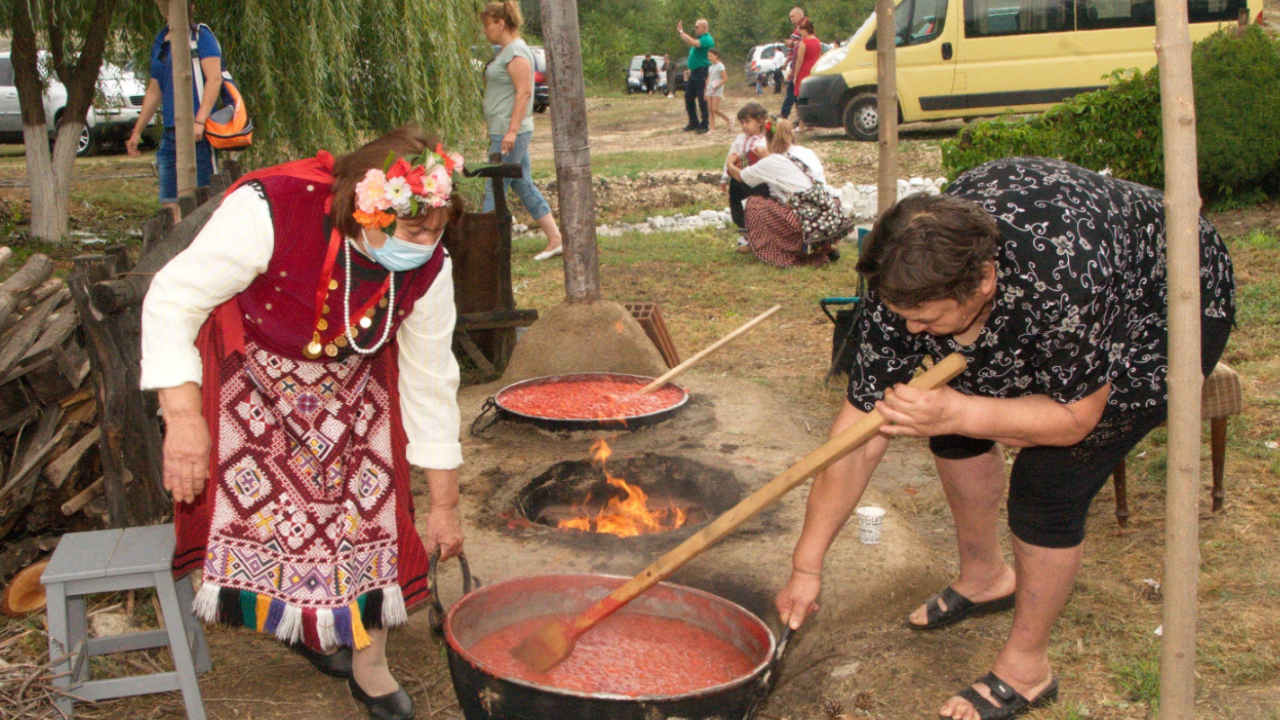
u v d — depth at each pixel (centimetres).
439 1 877
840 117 1357
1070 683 263
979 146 868
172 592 237
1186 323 184
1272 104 832
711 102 1694
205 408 218
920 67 1281
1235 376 340
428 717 257
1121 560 329
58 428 323
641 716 200
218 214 208
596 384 480
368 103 920
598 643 256
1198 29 1203
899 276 188
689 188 1165
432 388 234
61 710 238
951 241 185
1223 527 345
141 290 294
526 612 265
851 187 1048
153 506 311
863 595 301
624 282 794
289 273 209
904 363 239
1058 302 200
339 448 224
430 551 276
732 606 254
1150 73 855
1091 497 233
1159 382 220
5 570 311
